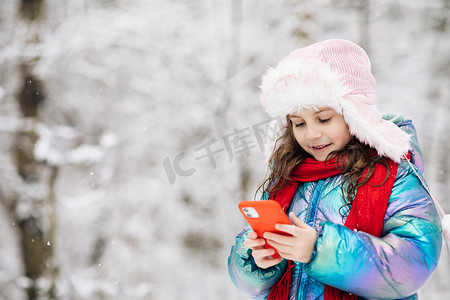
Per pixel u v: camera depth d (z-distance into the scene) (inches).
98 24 312.5
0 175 288.2
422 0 373.4
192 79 361.7
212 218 386.6
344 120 68.6
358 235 59.5
